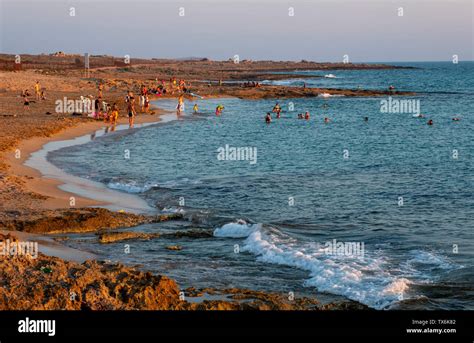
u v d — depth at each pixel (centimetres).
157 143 4125
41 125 4375
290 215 2150
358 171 3158
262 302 1200
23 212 1903
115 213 1991
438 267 1516
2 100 6084
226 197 2441
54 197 2206
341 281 1386
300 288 1355
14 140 3656
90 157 3397
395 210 2239
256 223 1925
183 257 1588
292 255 1592
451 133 5144
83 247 1638
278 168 3231
